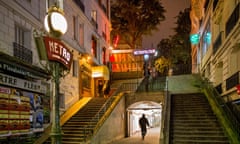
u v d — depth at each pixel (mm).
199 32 29922
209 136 13141
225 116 13930
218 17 16984
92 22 25203
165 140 12812
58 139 5074
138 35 41688
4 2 11539
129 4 40844
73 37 20438
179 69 39125
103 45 29391
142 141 18703
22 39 13594
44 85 14203
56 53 5285
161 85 25078
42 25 14898
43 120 13992
